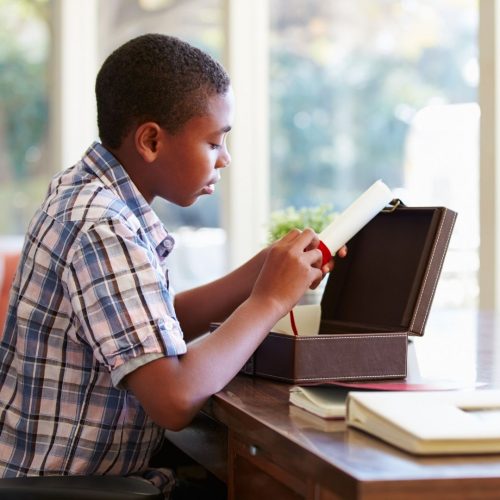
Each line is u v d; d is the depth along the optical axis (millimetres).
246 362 1726
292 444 1226
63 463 1655
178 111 1720
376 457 1140
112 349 1537
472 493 1055
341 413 1358
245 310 1628
